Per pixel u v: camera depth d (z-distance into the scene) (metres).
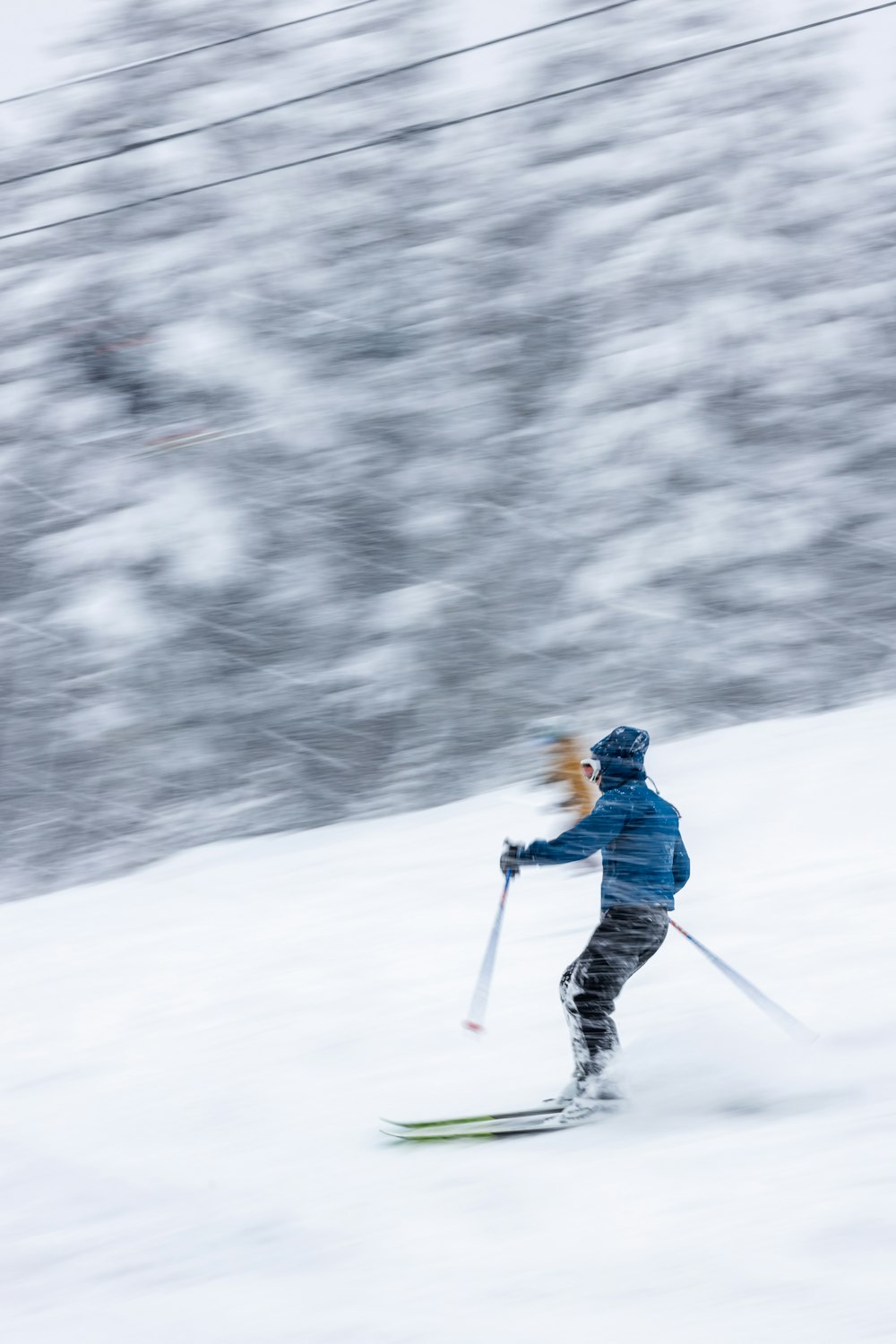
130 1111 9.30
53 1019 12.99
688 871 8.57
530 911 14.35
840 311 30.97
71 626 28.95
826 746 20.34
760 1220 5.62
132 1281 6.12
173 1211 7.04
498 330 31.55
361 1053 9.98
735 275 31.06
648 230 31.38
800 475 30.36
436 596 29.58
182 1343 5.35
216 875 21.19
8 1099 10.16
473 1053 9.57
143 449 30.33
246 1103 9.09
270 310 31.80
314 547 30.39
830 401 30.78
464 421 31.06
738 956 10.82
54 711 29.39
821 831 15.65
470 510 30.55
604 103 32.12
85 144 31.47
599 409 30.67
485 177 32.47
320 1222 6.53
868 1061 7.74
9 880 28.00
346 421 31.09
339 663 29.66
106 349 30.58
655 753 23.72
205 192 31.84
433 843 19.73
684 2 31.77
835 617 29.53
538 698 28.56
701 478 30.45
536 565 30.11
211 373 30.66
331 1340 5.15
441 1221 6.29
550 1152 7.11
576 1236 5.83
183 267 31.38
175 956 15.12
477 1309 5.22
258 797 28.53
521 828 19.14
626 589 29.66
